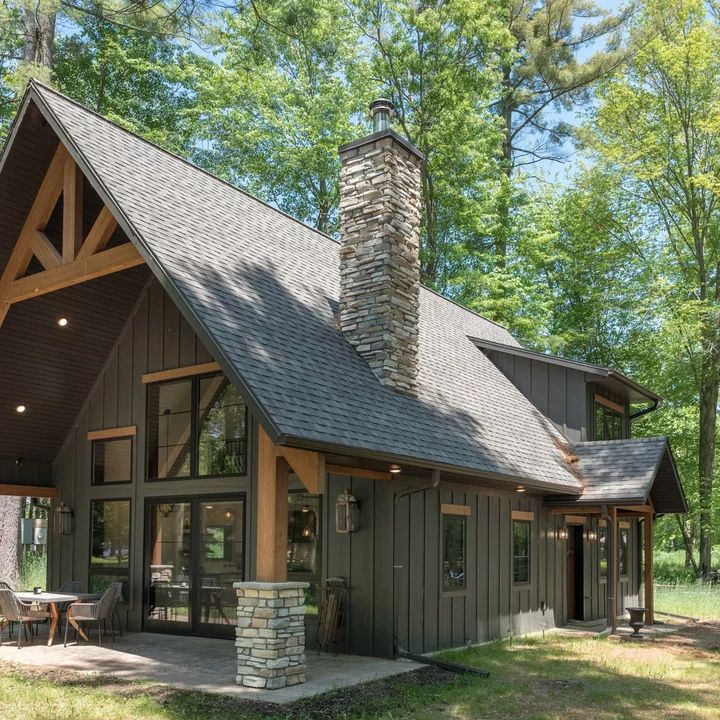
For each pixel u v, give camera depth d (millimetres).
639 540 18672
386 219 11297
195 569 11453
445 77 24047
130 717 6781
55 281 10211
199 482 11492
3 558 17531
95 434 13016
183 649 10203
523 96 29344
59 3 15711
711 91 23469
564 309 29609
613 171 26406
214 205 11742
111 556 12539
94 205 11398
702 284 24219
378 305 11117
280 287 10836
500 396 15000
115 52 24344
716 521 24453
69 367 12805
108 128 10906
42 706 7098
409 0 24359
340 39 25844
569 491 12977
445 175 26000
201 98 26516
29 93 9867
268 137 26078
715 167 23562
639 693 8359
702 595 19484
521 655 10648
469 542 11766
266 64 25594
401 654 9805
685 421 25078
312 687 7996
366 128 26562
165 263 8617
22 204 10609
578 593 15367
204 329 7984
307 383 8719
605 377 15727
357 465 9414
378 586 10039
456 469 9883
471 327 18547
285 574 8219
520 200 29047
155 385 12453
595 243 27297
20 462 13203
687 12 23531
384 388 10688
